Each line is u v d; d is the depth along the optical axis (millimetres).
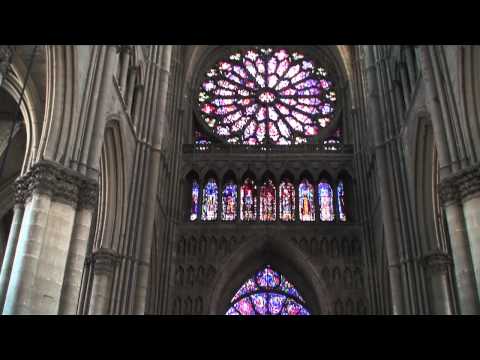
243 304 34312
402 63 27250
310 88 41438
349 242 34062
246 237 34281
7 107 25047
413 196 25672
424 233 25078
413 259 24984
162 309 30984
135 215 25703
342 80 41062
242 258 34250
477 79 17828
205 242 34094
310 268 33344
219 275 33000
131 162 26219
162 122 28625
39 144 17141
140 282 24547
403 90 27203
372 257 32750
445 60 19328
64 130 17188
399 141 27656
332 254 33750
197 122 39812
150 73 29094
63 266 15602
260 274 35312
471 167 16922
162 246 32156
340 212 35594
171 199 33875
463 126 17859
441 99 18969
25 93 19547
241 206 35656
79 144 17578
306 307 34188
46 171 16141
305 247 34000
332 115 40281
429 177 25172
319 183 36469
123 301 23750
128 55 24906
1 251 29297
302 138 39125
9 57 16734
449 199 17375
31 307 14516
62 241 15766
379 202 30922
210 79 41906
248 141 38969
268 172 36812
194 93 40906
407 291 24656
